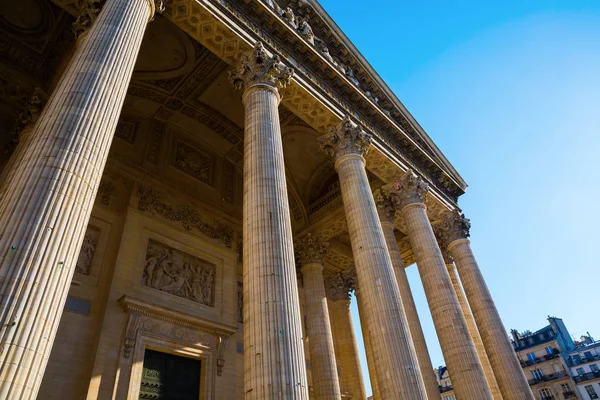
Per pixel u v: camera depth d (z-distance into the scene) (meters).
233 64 20.17
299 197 34.72
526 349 79.50
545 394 73.81
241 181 33.47
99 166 10.29
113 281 20.69
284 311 12.49
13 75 21.09
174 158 29.25
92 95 10.85
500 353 25.89
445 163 33.06
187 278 24.94
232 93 28.89
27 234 8.31
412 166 28.70
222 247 28.28
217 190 30.94
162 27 23.92
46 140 9.76
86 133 10.20
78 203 9.36
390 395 15.82
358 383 32.19
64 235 8.80
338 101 24.03
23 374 7.10
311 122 23.62
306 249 32.06
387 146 26.81
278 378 11.16
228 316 25.58
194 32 18.44
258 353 11.71
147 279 22.62
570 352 74.44
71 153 9.70
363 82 28.00
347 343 34.22
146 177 26.06
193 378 21.95
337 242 36.59
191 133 31.28
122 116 27.48
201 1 17.45
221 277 26.89
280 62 20.09
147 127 28.75
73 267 8.89
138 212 24.22
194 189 29.20
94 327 19.33
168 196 26.77
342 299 36.75
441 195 31.08
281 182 15.84
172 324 21.84
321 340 27.34
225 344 23.86
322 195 35.12
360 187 21.28
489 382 27.50
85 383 17.55
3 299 7.45
